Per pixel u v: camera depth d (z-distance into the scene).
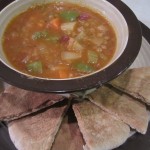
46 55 0.29
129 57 0.26
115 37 0.31
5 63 0.25
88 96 0.28
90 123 0.27
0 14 0.30
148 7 0.40
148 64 0.32
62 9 0.34
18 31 0.31
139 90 0.29
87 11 0.34
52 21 0.32
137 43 0.27
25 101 0.28
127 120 0.27
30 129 0.26
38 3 0.33
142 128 0.27
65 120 0.28
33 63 0.28
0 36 0.30
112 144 0.26
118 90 0.30
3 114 0.27
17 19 0.32
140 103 0.29
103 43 0.30
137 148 0.26
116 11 0.31
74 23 0.32
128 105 0.28
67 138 0.26
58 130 0.27
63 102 0.28
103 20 0.32
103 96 0.29
